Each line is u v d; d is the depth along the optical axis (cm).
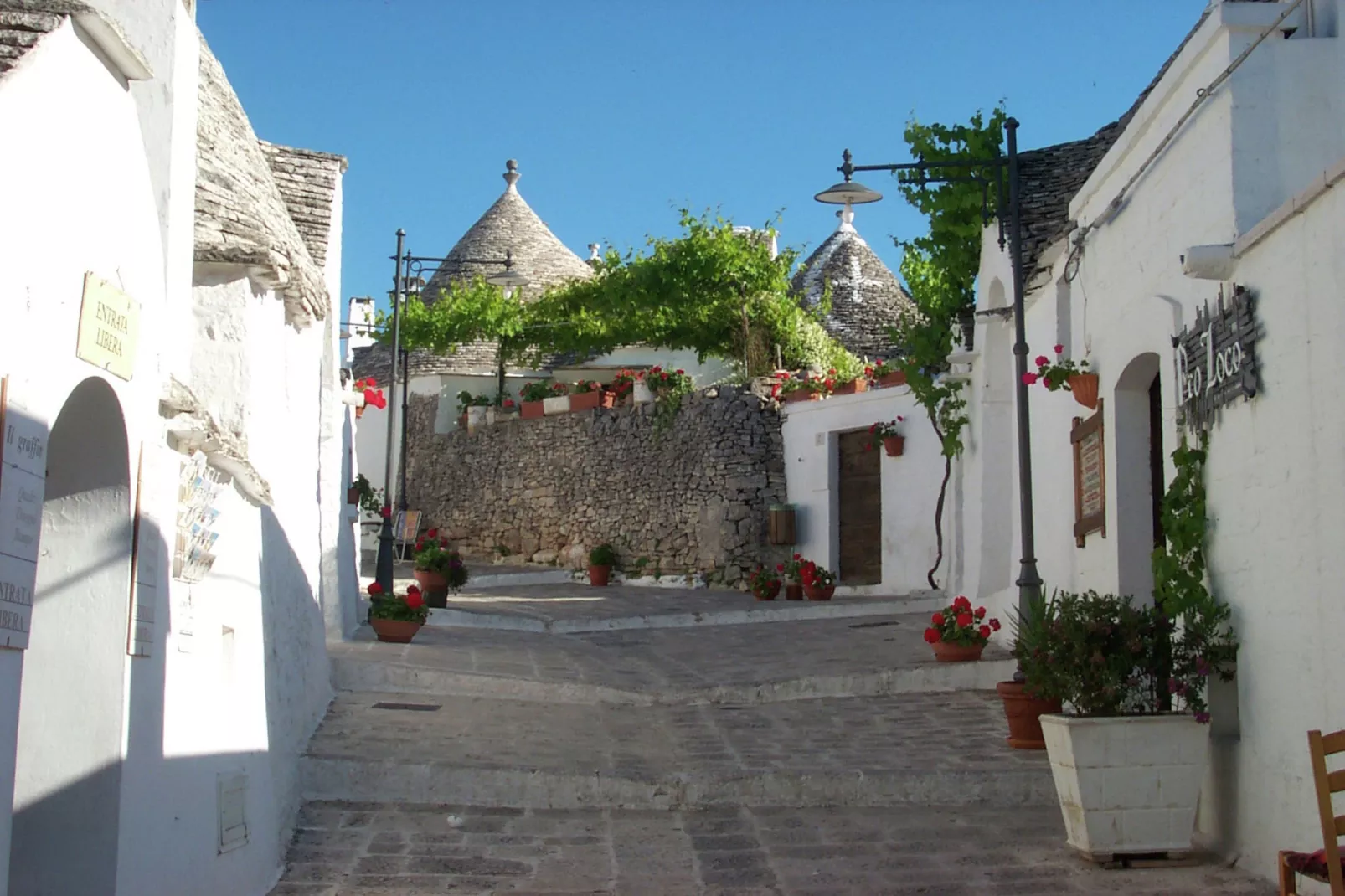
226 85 990
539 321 2708
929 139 1377
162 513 532
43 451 428
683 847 733
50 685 490
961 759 873
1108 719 677
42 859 480
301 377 973
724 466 2166
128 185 507
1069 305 1064
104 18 459
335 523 1279
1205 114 739
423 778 807
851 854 718
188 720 576
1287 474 626
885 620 1577
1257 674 657
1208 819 712
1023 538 1074
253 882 636
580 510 2417
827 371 2184
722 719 1021
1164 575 726
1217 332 703
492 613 1641
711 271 2402
